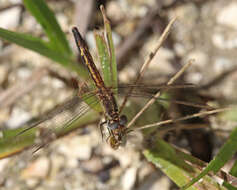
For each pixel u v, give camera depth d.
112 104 0.28
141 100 0.29
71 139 0.31
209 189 0.27
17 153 0.28
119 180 0.30
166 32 0.27
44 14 0.29
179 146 0.30
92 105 0.28
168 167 0.28
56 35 0.29
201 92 0.31
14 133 0.28
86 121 0.29
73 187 0.30
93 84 0.28
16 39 0.28
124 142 0.28
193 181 0.26
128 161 0.30
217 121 0.30
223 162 0.26
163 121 0.28
